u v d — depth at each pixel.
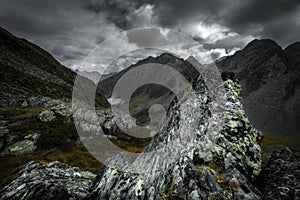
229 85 10.72
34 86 78.19
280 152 9.15
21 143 24.72
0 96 57.06
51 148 25.47
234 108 9.79
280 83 158.50
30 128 29.02
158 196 7.46
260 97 147.75
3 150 23.20
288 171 7.94
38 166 14.05
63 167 15.60
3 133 26.36
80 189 10.63
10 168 18.73
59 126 30.48
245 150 8.54
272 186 7.61
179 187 7.21
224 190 6.98
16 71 81.12
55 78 105.19
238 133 8.90
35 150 24.36
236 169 7.79
